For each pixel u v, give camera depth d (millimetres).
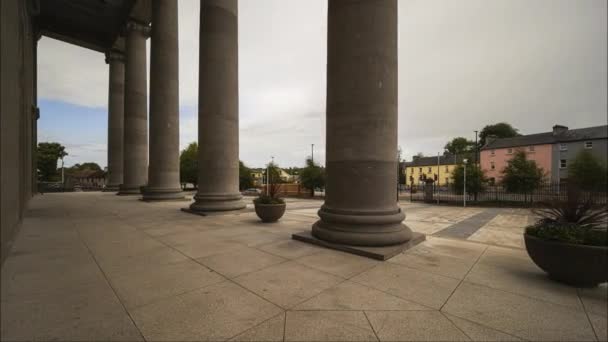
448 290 3664
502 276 4215
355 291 3596
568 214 4375
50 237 6680
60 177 74125
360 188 5914
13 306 3061
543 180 21344
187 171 43625
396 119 6270
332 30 6469
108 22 25984
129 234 7102
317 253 5402
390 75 6113
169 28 16875
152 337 2502
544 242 3957
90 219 9617
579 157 17656
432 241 6738
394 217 5879
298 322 2803
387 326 2752
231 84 11867
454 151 76500
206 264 4652
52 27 26344
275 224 8836
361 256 5219
